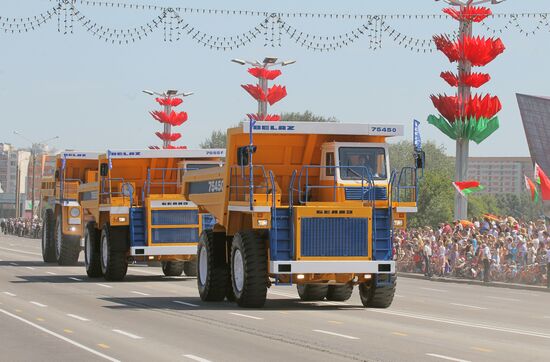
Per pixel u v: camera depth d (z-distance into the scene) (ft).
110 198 184.85
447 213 578.66
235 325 106.42
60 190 234.58
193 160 198.49
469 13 277.23
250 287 127.24
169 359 79.56
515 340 93.61
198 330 101.24
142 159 197.26
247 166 132.98
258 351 84.48
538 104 516.73
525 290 189.06
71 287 166.91
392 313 123.54
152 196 184.14
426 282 210.38
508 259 211.41
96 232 193.57
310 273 125.49
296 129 131.23
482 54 275.80
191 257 186.50
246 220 133.90
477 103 276.62
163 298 145.38
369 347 87.35
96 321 110.42
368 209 127.34
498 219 259.19
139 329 102.17
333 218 126.11
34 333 98.37
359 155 131.44
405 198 129.49
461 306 140.26
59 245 240.53
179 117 429.79
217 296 138.62
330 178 131.54
